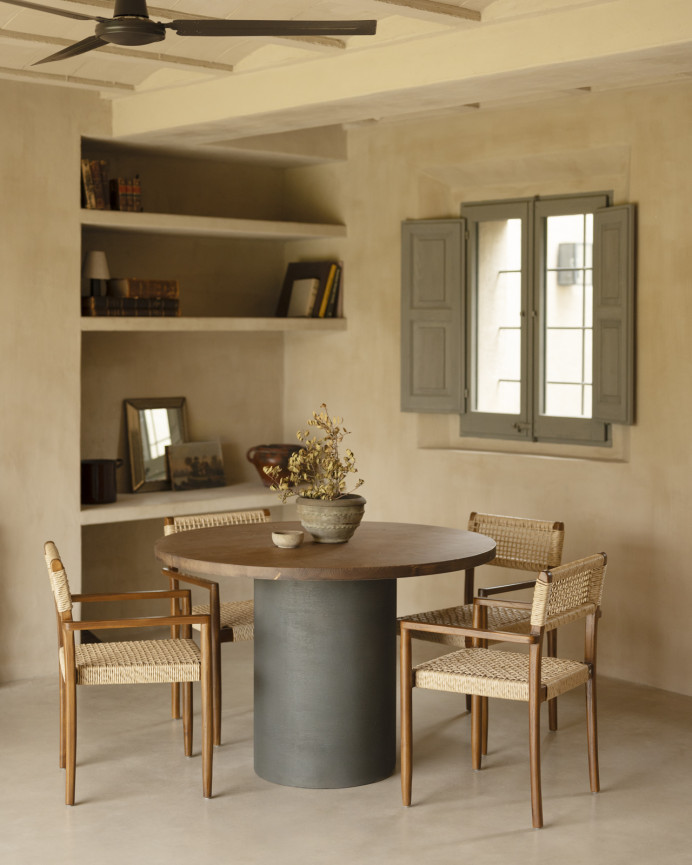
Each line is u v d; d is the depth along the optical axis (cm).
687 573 527
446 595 636
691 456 523
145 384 656
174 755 445
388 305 651
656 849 360
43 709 507
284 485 436
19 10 425
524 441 608
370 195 655
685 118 520
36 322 551
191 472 661
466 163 610
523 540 498
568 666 400
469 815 387
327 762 408
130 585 658
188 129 541
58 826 377
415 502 645
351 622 407
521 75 416
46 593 563
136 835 369
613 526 556
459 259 618
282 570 380
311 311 667
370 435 665
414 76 438
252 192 691
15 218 541
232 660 586
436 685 392
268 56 480
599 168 569
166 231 619
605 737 469
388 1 376
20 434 550
